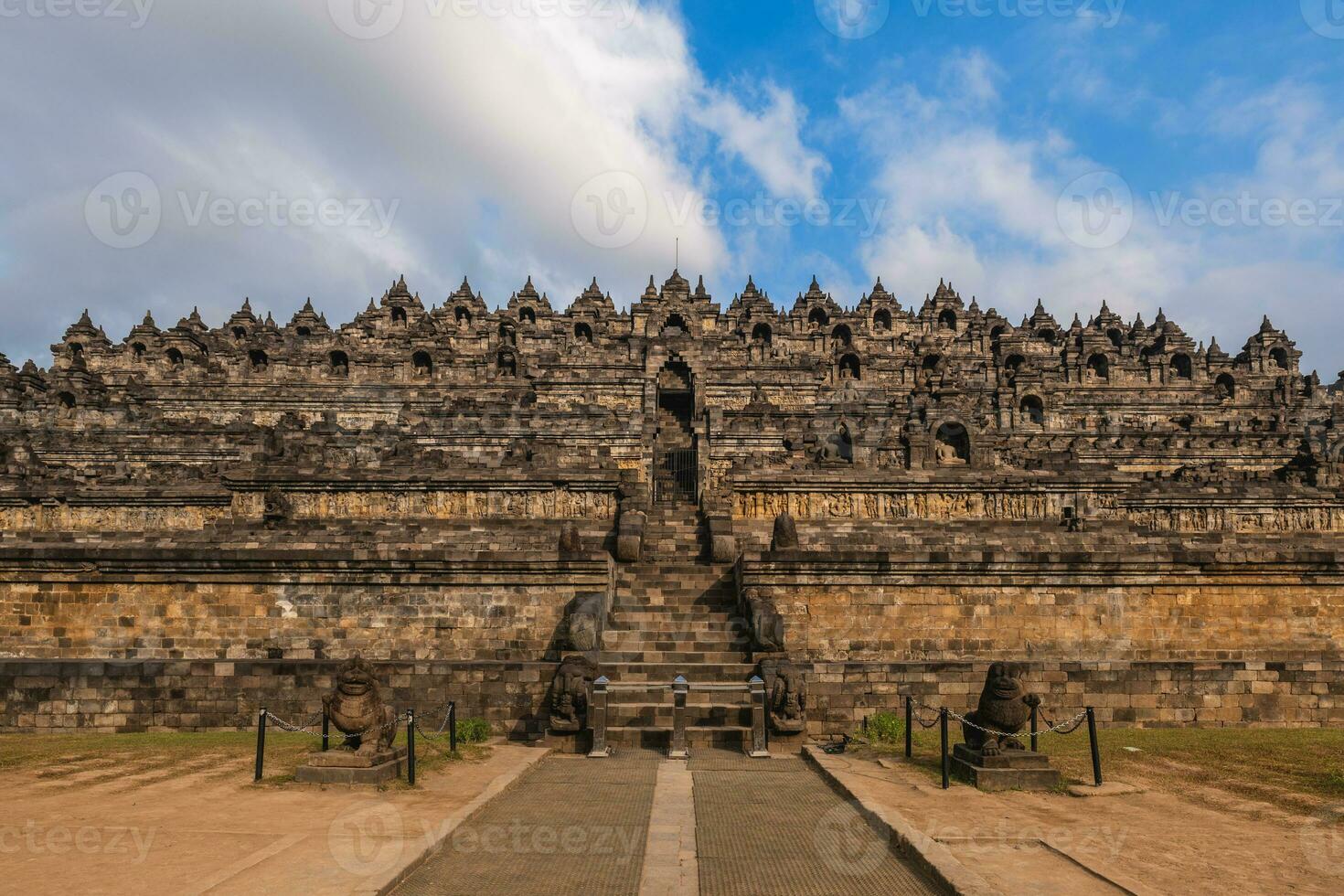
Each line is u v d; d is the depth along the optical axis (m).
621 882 11.19
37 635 28.34
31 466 48.03
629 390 67.00
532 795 16.17
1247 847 12.42
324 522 39.03
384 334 87.44
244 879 10.50
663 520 40.06
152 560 28.39
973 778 16.33
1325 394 80.19
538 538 35.62
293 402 67.69
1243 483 48.22
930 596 28.98
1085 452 59.28
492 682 23.56
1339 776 16.98
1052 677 24.09
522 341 78.75
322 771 15.97
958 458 49.91
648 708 22.58
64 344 77.31
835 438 51.09
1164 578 28.97
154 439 55.22
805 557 28.88
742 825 14.04
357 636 28.38
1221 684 24.19
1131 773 17.41
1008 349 83.06
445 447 53.59
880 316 91.19
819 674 23.77
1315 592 29.16
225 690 23.69
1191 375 79.94
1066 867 11.46
